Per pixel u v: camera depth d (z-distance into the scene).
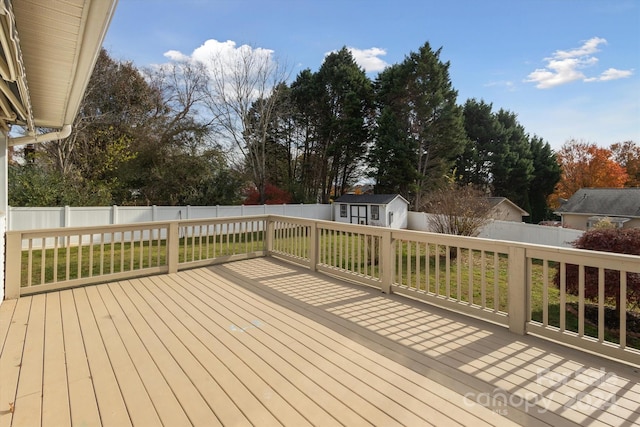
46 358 2.45
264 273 5.05
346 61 24.12
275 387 2.08
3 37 1.91
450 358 2.48
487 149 27.36
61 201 10.15
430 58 21.81
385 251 4.12
